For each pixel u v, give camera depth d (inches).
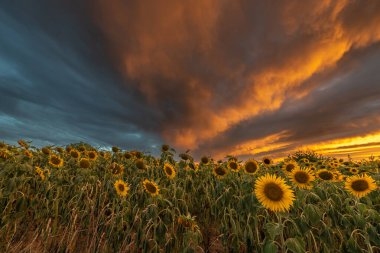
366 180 167.3
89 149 287.7
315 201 170.4
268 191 126.6
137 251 155.5
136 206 174.7
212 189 200.1
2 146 237.5
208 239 178.9
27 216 188.2
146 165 231.6
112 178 215.9
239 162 222.8
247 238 150.7
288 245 116.2
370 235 137.2
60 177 202.2
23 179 183.6
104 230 175.5
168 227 167.9
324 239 141.8
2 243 161.9
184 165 235.8
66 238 172.6
